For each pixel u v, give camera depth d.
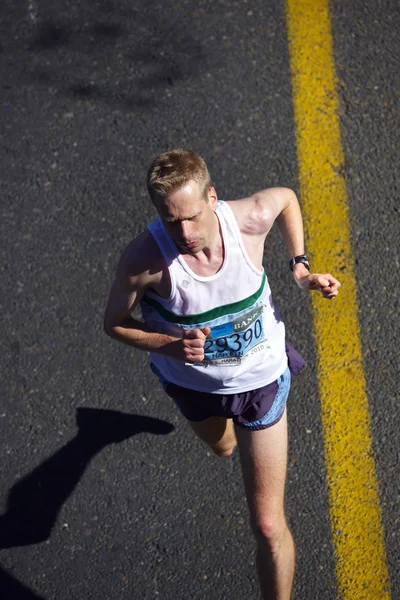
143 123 10.75
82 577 8.22
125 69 11.20
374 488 8.29
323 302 9.27
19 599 8.16
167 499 8.52
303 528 8.20
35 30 11.68
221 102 10.75
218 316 6.19
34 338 9.48
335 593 7.86
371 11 11.21
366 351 8.95
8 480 8.77
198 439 8.80
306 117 10.49
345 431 8.60
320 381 8.88
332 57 10.88
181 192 5.46
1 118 11.01
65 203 10.29
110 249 9.93
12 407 9.12
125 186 10.34
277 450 6.77
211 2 11.56
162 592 8.08
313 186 10.00
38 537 8.45
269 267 9.55
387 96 10.52
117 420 8.97
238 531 8.28
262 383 6.68
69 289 9.73
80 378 9.22
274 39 11.14
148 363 9.23
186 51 11.22
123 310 6.28
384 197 9.82
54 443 8.91
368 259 9.45
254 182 10.14
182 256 5.95
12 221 10.23
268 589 6.90
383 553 7.98
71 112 10.95
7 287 9.82
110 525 8.44
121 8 11.69
